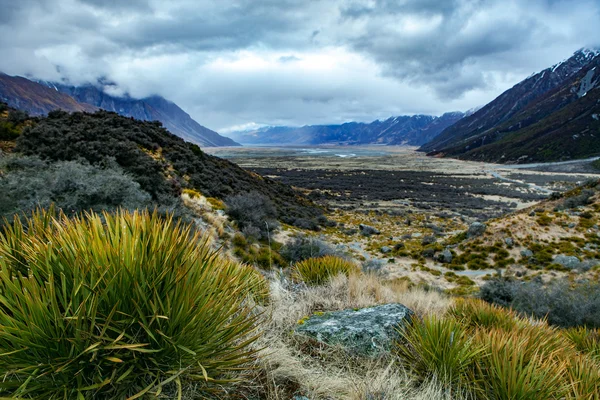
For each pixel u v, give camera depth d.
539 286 12.07
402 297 4.60
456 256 19.94
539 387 2.10
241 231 15.08
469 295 13.20
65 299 1.58
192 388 1.74
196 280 1.95
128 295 1.69
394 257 20.78
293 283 5.32
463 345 2.49
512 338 2.69
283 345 2.60
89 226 1.97
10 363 1.45
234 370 1.95
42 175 9.02
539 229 20.09
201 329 1.82
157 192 12.95
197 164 22.03
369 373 2.40
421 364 2.56
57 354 1.52
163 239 1.94
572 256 16.67
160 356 1.68
